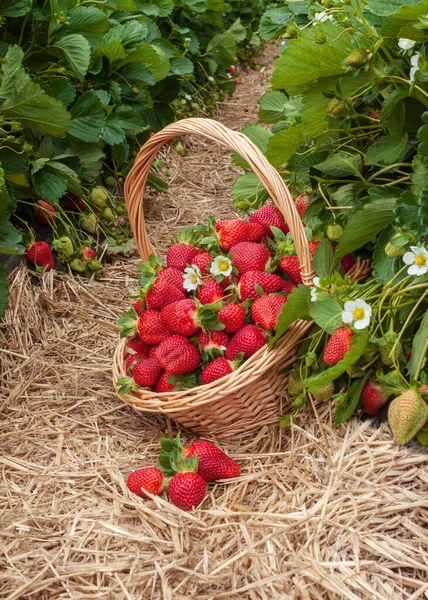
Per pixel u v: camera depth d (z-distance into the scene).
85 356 1.47
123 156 1.95
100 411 1.34
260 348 1.20
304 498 1.12
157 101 2.35
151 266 1.30
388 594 1.00
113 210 1.89
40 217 1.73
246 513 1.11
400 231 1.13
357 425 1.20
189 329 1.22
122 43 1.94
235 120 3.02
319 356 1.24
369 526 1.07
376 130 1.33
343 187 1.33
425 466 1.12
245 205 1.43
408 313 1.18
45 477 1.20
